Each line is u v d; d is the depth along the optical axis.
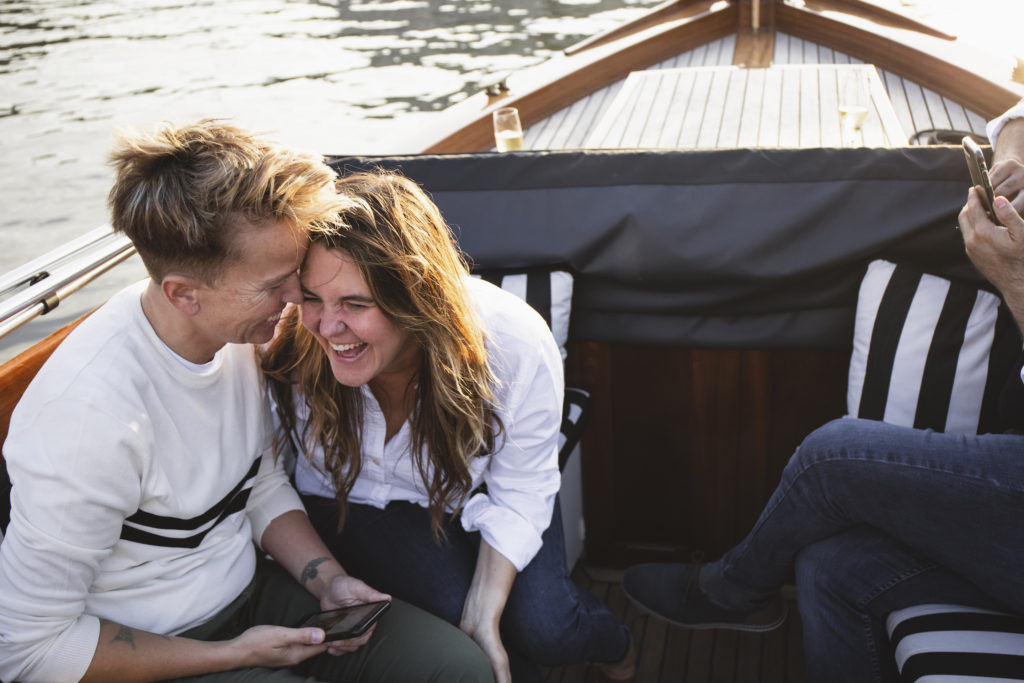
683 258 1.72
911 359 1.61
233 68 10.34
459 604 1.48
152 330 1.20
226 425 1.31
